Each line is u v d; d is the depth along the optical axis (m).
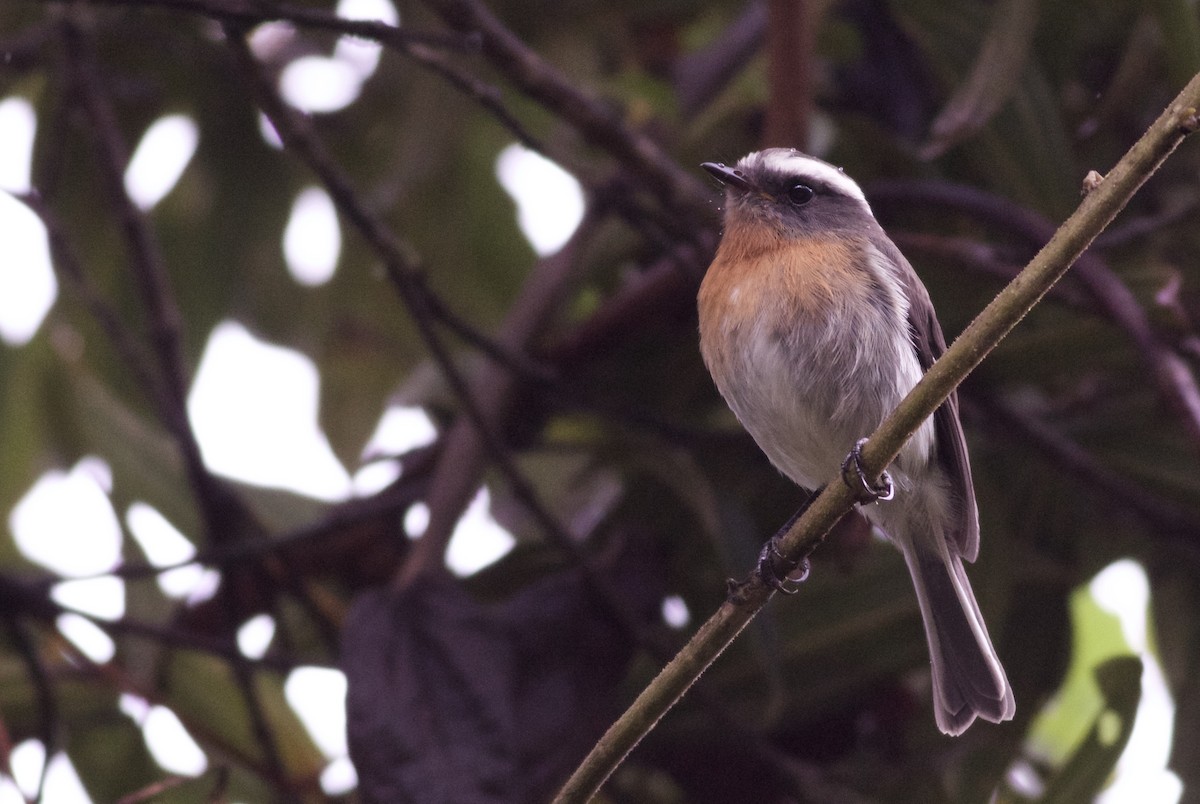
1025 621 10.87
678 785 10.54
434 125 11.99
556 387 10.13
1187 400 8.48
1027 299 5.69
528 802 9.33
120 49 12.16
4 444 11.49
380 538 11.30
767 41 10.20
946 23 10.16
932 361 9.09
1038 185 10.03
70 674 9.95
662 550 10.77
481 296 12.78
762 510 11.13
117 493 11.20
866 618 10.38
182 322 12.20
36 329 11.70
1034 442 10.11
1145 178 5.47
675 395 11.33
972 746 10.45
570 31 11.98
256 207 12.50
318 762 10.73
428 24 11.82
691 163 11.58
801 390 8.52
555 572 10.95
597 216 11.01
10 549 11.35
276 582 10.71
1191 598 10.59
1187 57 8.42
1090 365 9.91
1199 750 10.23
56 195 12.09
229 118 12.42
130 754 10.69
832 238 8.88
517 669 9.70
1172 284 9.35
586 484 12.09
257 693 10.10
